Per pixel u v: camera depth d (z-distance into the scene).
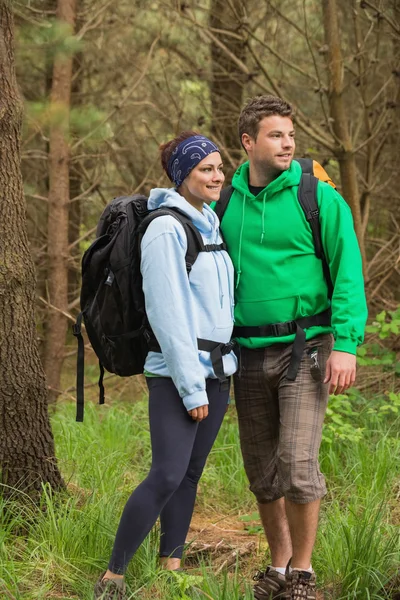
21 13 10.63
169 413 4.53
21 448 5.55
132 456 7.54
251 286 4.72
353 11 10.78
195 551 5.57
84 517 5.30
